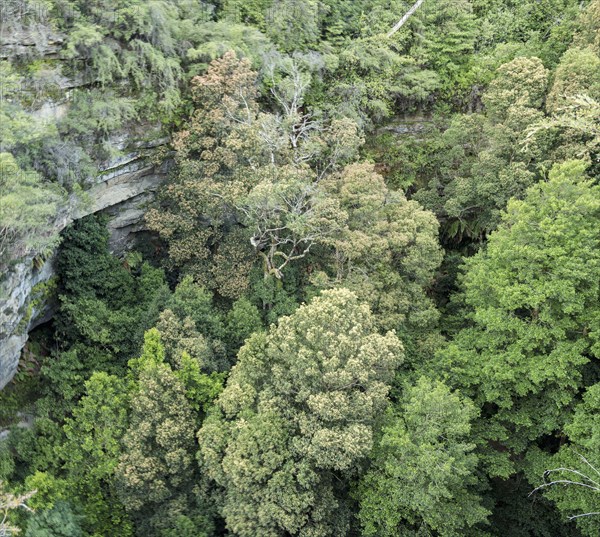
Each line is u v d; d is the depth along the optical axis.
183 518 22.27
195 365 24.61
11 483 22.84
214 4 35.00
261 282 30.52
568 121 26.28
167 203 32.28
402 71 39.03
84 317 27.86
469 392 27.08
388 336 23.62
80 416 24.20
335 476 24.92
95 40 26.52
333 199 28.78
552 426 25.61
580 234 24.56
